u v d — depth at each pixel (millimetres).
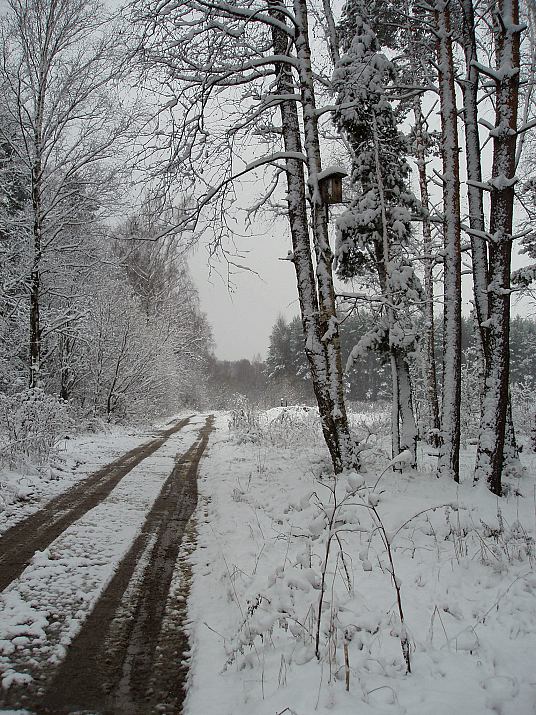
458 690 3324
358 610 4441
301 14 9055
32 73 13742
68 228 15430
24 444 11102
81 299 16969
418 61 11945
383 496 7723
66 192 14867
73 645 4035
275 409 28172
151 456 14469
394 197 10203
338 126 10305
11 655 3854
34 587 5059
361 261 10828
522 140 10883
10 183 14344
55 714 3201
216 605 4789
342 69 9508
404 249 10297
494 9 9086
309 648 3850
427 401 18219
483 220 10852
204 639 4145
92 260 15859
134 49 8914
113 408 24844
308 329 9344
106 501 8727
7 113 13883
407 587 4980
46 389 19672
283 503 8148
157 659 3908
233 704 3307
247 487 9688
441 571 5312
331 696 3193
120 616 4559
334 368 9094
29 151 14211
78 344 21125
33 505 8234
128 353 24516
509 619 4301
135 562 5875
